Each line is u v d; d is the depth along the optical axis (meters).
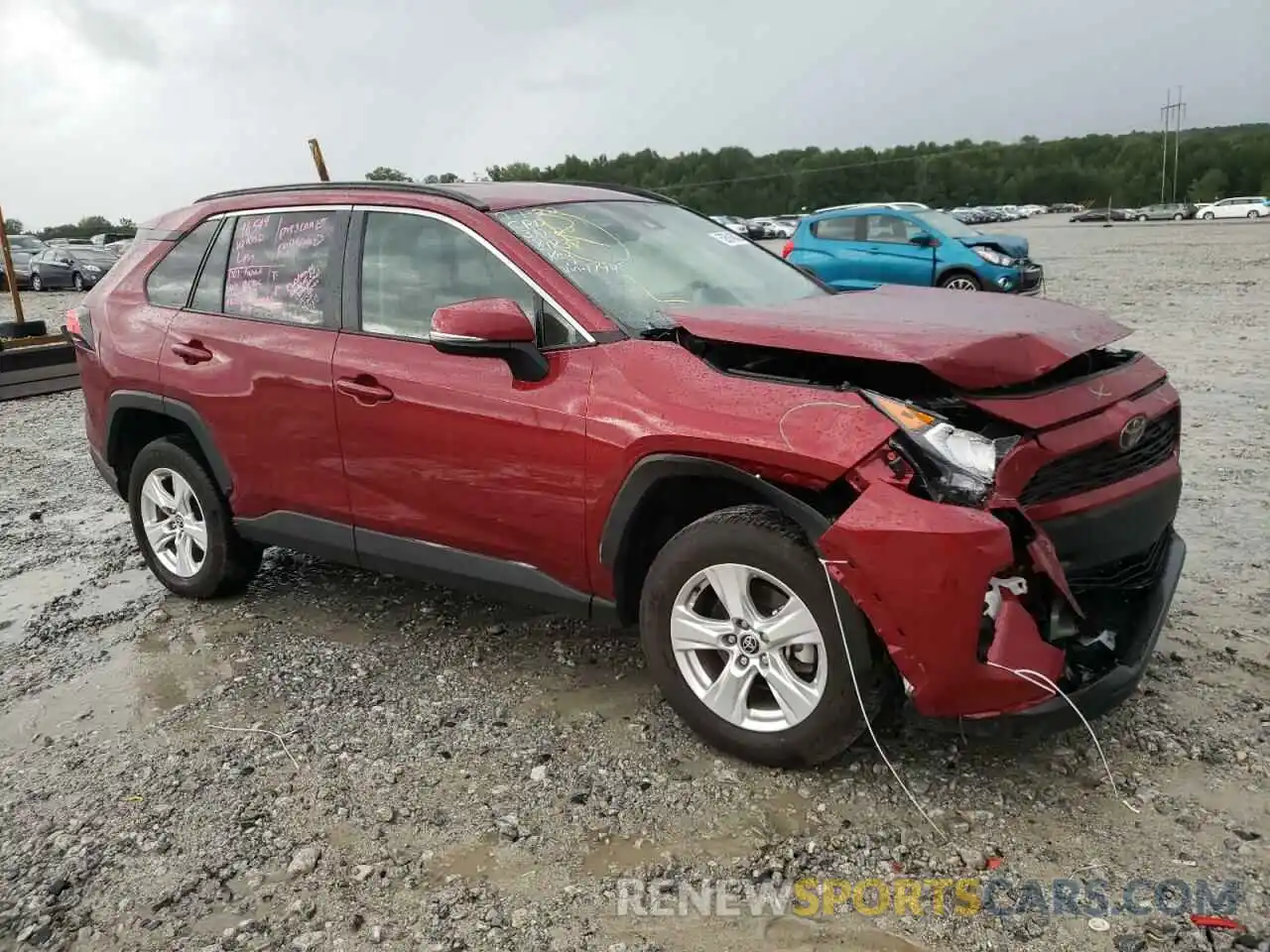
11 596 5.11
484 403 3.49
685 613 3.20
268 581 5.09
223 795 3.21
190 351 4.45
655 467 3.10
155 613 4.77
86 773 3.40
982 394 2.85
